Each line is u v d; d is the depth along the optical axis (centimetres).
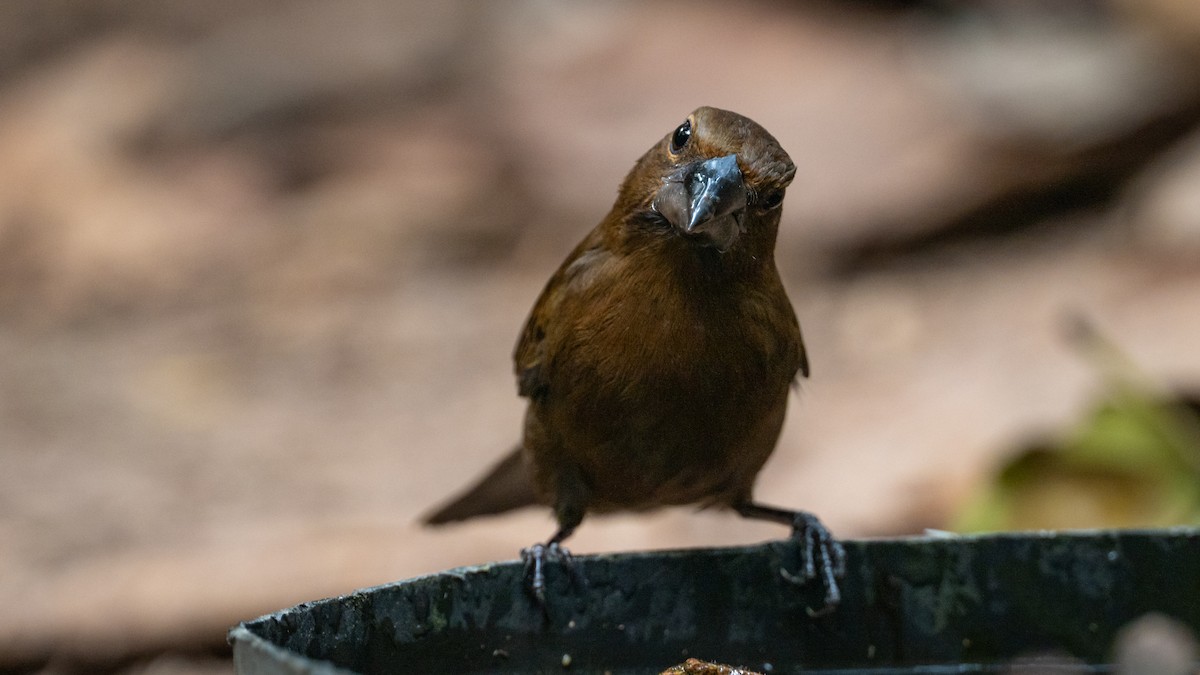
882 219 1756
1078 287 1499
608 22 2144
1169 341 1245
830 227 1769
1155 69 1758
